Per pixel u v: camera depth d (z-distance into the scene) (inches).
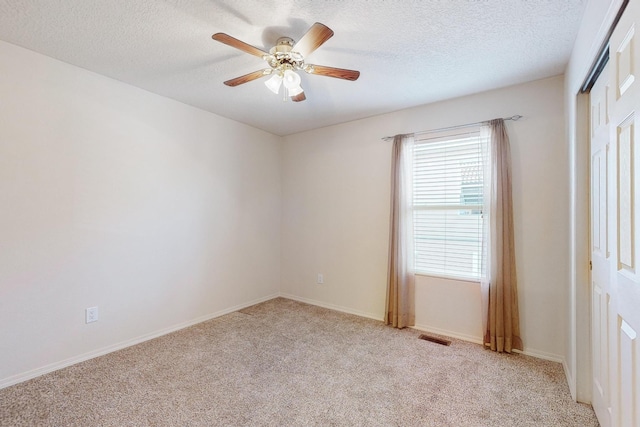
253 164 155.3
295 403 74.6
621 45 47.8
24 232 83.5
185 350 103.0
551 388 81.6
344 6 65.9
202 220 131.3
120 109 103.9
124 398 75.7
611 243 56.7
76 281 93.6
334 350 103.7
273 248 167.9
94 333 97.7
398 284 123.8
